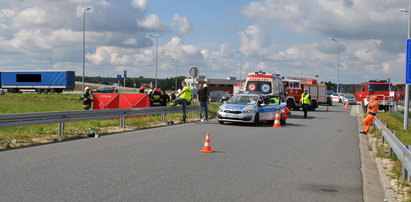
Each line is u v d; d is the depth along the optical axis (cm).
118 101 2214
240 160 952
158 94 2303
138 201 579
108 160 909
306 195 647
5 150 1045
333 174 824
